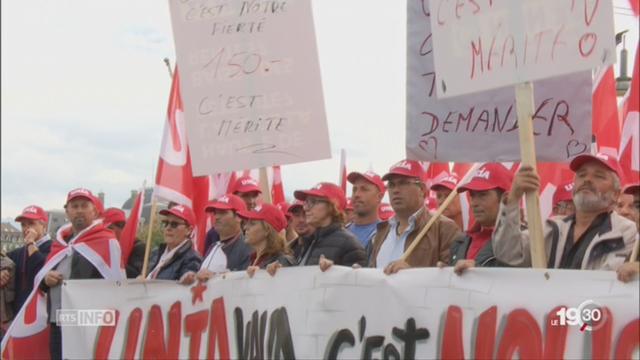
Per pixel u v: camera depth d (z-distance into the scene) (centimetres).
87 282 1566
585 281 1066
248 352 1393
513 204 1170
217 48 1594
